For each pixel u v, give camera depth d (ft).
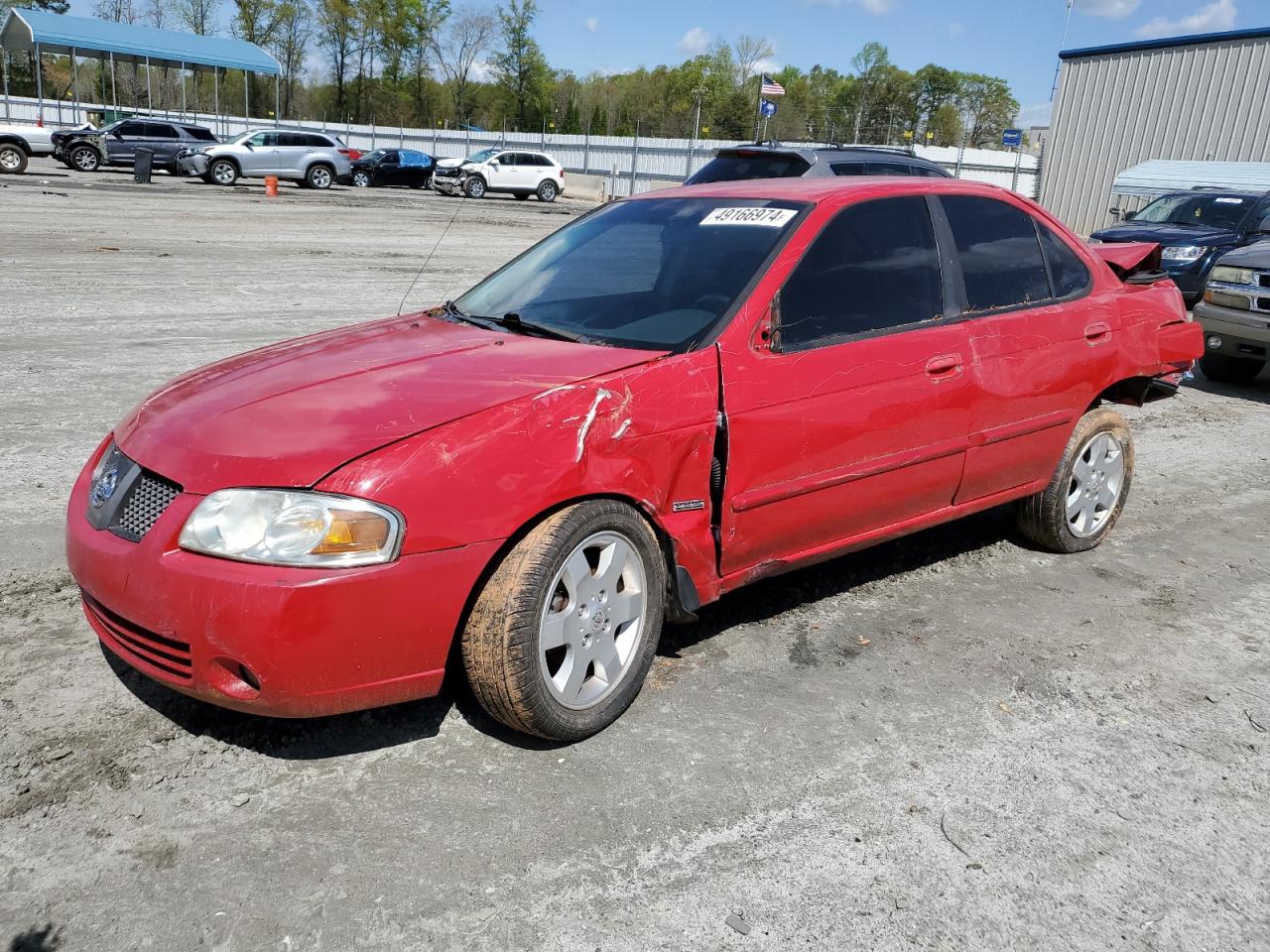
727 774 9.66
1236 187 63.67
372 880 7.99
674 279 11.91
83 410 21.09
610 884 8.10
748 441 10.90
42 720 9.88
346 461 8.55
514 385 9.67
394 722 10.25
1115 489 16.25
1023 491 14.88
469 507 8.82
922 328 12.78
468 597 9.22
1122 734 10.74
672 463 10.28
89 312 31.99
